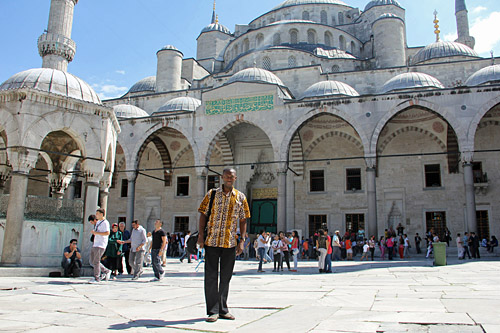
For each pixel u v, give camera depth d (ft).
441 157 90.48
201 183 87.20
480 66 95.50
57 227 39.73
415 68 99.30
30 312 16.62
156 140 105.09
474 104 74.84
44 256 38.63
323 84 89.15
